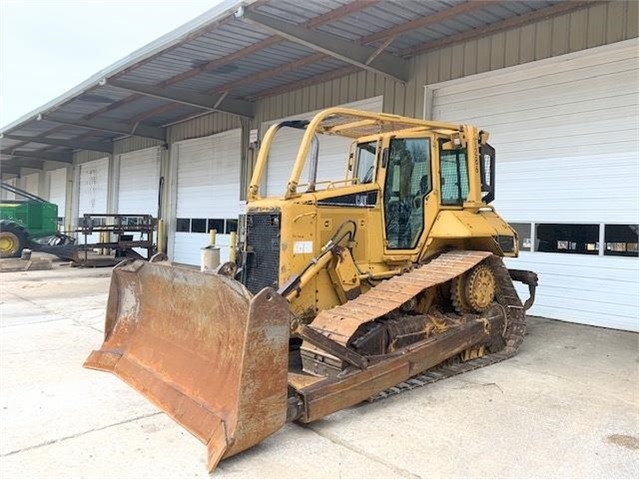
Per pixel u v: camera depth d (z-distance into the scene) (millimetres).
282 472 2883
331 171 10602
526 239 7781
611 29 6828
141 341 4418
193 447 3158
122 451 3092
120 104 13070
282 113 11648
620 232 6863
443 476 2867
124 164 18562
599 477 2881
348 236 4734
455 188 5430
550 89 7500
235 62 9625
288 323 3178
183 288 3893
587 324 7160
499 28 7812
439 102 8836
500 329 5434
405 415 3756
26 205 16156
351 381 3678
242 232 4938
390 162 5188
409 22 7797
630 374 4836
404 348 4266
